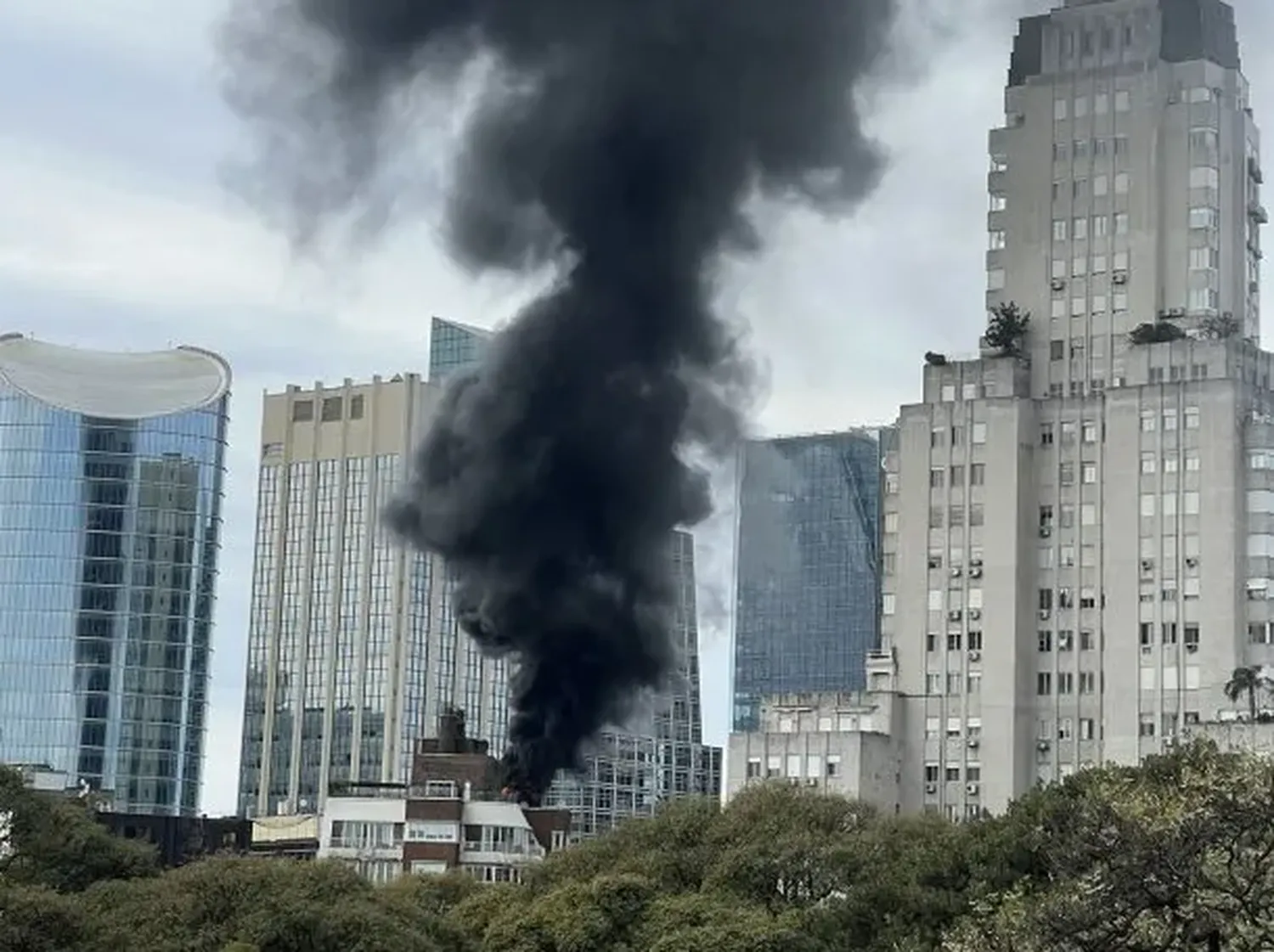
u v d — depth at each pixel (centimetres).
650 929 17738
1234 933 9050
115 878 19088
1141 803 9769
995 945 10600
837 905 16662
